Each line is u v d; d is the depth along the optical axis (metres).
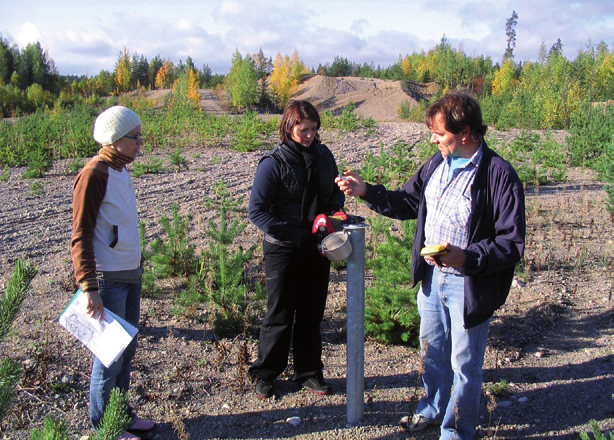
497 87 57.97
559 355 4.10
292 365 3.97
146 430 3.05
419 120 34.75
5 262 6.09
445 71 70.69
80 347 4.01
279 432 3.15
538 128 24.27
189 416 3.29
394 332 4.34
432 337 3.00
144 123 20.92
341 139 18.72
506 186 2.54
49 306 4.80
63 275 5.75
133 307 2.96
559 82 32.00
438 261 2.51
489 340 4.33
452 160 2.73
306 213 3.25
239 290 4.48
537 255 6.34
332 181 3.33
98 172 2.59
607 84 43.34
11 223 7.95
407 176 10.88
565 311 4.85
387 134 20.19
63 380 3.52
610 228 7.49
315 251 3.31
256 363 3.52
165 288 5.46
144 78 88.56
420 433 3.12
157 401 3.43
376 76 90.19
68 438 1.81
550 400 3.49
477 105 2.57
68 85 74.81
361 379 3.16
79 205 2.55
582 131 14.32
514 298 5.17
